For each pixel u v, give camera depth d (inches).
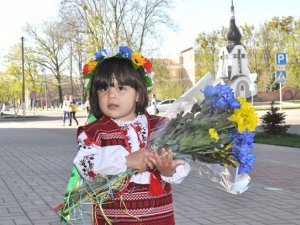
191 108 102.0
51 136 837.2
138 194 101.8
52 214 249.4
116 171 99.1
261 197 293.9
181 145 99.0
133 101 106.5
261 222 233.0
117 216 102.3
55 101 3804.1
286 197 294.4
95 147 102.5
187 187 327.9
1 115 2135.8
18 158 511.5
